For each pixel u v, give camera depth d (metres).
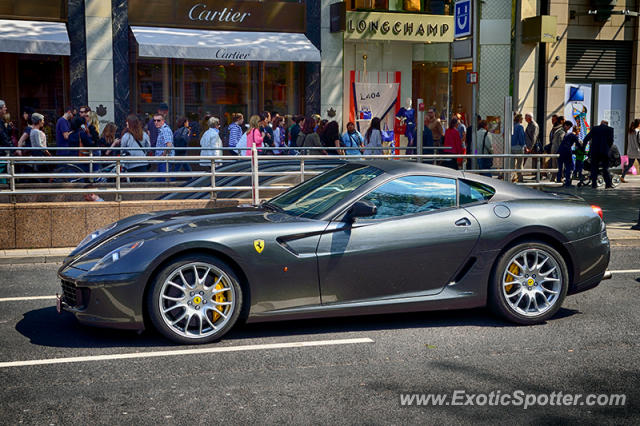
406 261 5.87
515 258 6.13
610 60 23.59
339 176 6.46
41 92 18.12
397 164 6.36
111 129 13.32
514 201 6.27
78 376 4.76
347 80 21.58
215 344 5.50
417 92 22.42
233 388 4.55
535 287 6.19
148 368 4.93
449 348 5.46
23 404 4.27
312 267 5.65
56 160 9.49
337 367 4.98
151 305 5.36
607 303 7.00
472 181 6.27
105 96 18.47
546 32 21.64
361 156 10.84
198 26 19.28
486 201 6.21
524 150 19.27
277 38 19.83
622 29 23.50
